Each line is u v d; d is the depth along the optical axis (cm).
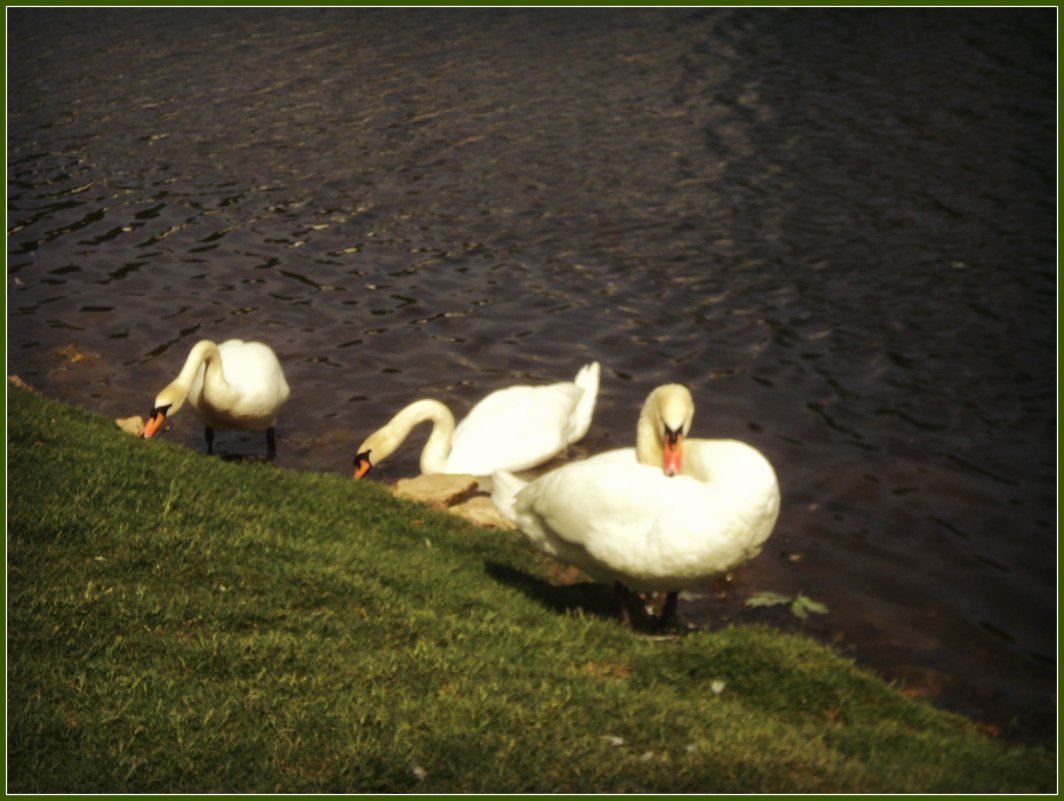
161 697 638
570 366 1516
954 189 2153
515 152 2377
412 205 2092
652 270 1816
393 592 816
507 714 645
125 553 794
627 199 2123
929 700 862
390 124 2553
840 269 1816
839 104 2692
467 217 2038
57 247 1878
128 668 661
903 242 1917
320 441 1339
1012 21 3472
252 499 963
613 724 650
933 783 621
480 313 1666
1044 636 958
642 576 780
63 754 585
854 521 1138
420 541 988
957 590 1023
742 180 2214
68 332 1574
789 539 1102
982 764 672
